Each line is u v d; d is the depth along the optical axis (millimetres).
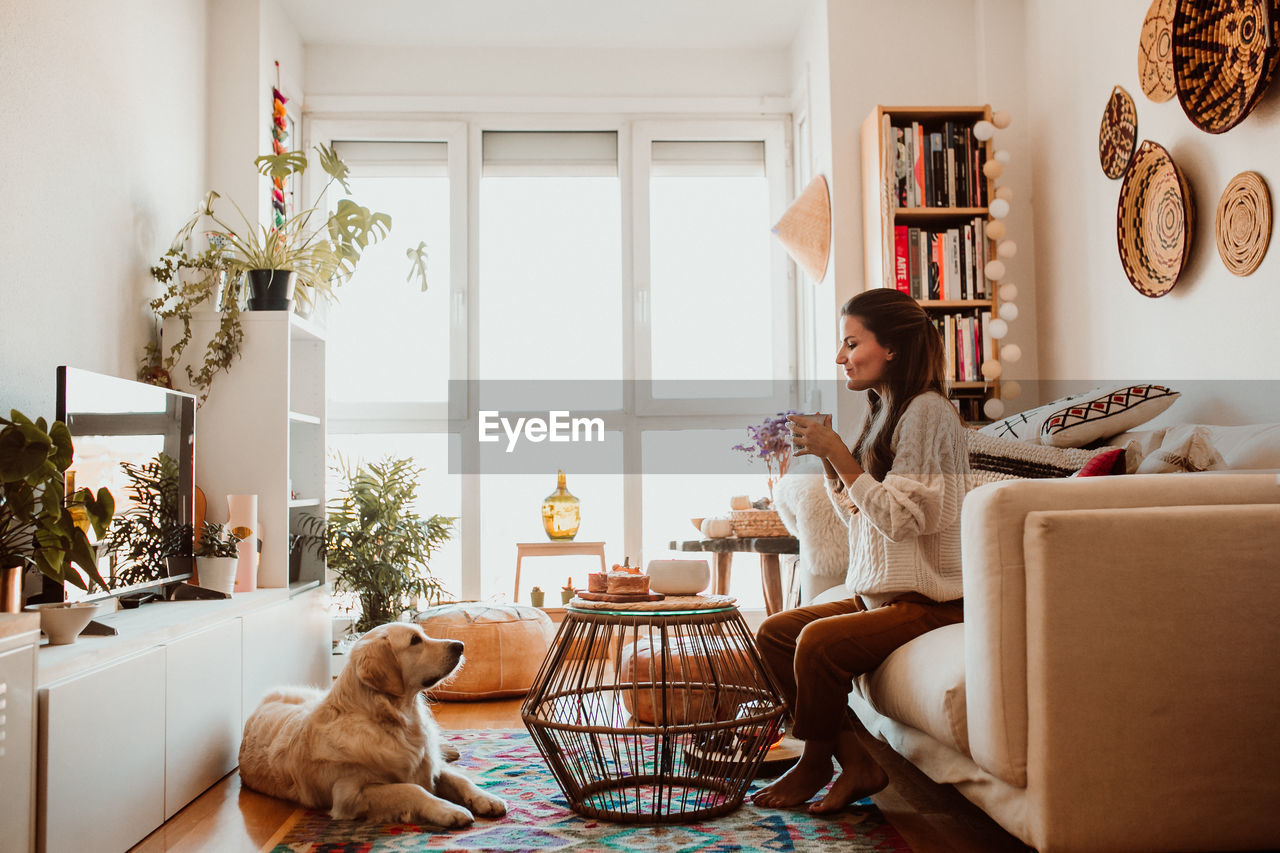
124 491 2357
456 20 4609
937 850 1886
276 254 3555
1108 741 1569
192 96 3791
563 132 5000
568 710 3160
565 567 4887
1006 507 1634
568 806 2219
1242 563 1594
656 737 2041
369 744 2121
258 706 2572
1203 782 1580
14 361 2424
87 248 2844
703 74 4957
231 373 3293
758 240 5047
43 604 1981
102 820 1871
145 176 3301
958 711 1764
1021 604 1620
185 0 3719
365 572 4082
